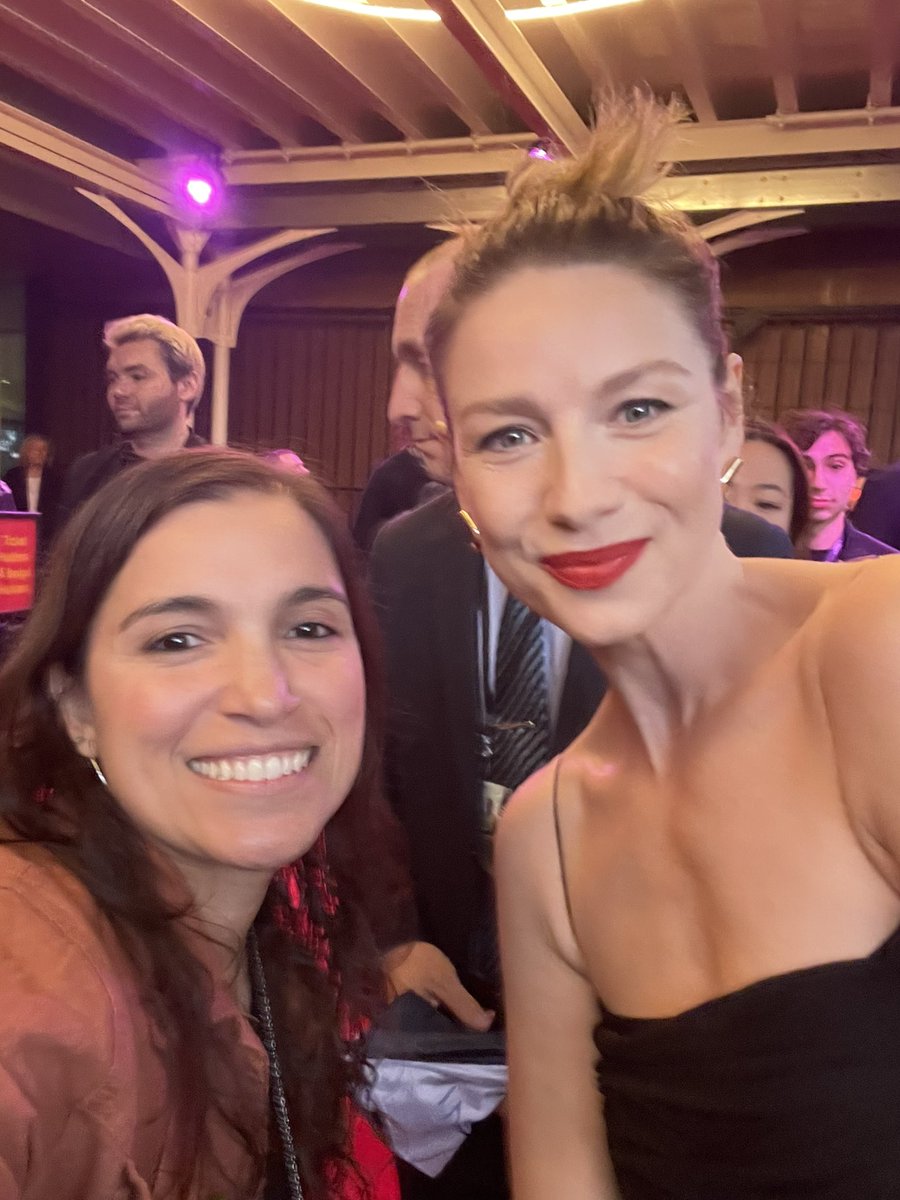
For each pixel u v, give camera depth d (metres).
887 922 0.60
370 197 5.32
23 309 6.96
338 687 0.87
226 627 0.83
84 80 4.67
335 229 5.47
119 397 2.77
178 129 5.27
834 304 5.66
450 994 1.29
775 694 0.65
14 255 6.31
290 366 6.68
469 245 0.66
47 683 0.86
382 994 1.17
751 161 4.65
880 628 0.59
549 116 4.09
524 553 0.65
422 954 1.32
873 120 4.39
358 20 3.86
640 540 0.63
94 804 0.84
